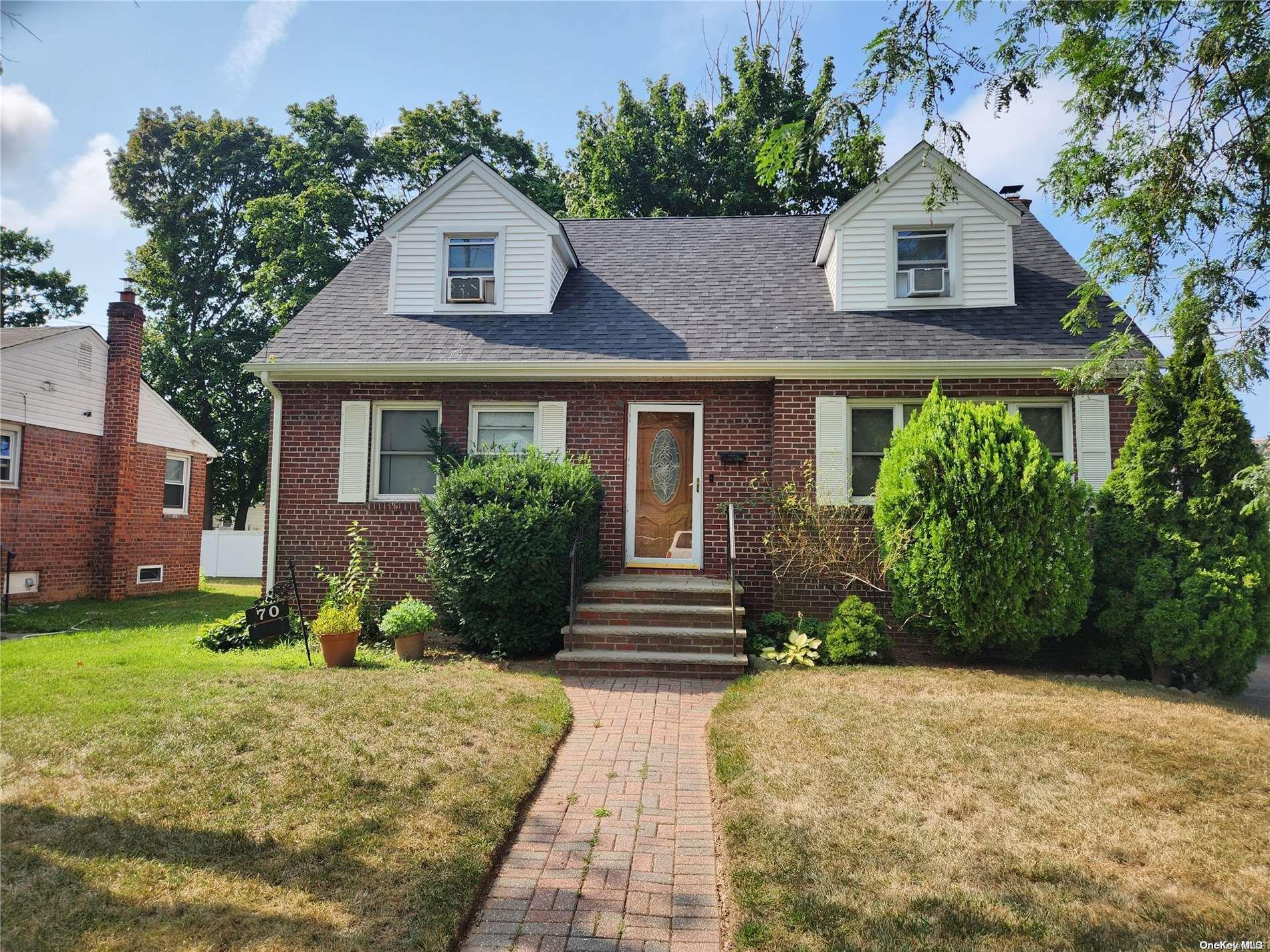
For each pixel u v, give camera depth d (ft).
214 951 10.05
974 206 36.24
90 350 52.39
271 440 35.65
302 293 82.23
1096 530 28.63
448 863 12.59
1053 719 19.85
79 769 15.79
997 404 28.14
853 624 28.43
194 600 52.65
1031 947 10.32
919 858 12.69
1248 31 17.37
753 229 45.98
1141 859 12.75
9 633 35.29
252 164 98.89
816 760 17.03
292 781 15.55
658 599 30.35
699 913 11.68
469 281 38.37
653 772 17.53
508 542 27.78
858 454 33.71
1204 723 19.71
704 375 33.71
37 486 48.24
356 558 33.42
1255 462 25.86
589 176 92.99
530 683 24.07
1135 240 20.25
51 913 10.77
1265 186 19.03
